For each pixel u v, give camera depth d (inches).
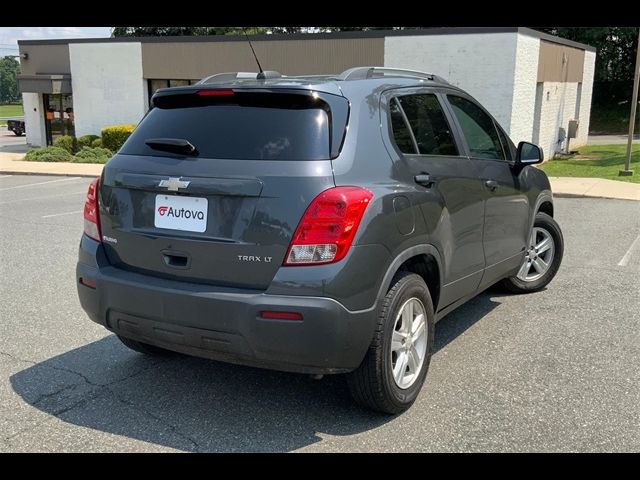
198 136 136.9
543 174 228.8
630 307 218.7
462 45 673.6
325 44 759.7
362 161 131.5
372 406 138.0
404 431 135.5
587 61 950.4
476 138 183.3
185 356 177.2
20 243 325.1
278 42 791.7
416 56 700.7
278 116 132.4
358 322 125.1
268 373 165.9
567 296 232.1
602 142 1090.1
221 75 162.4
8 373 164.9
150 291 131.9
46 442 131.0
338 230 121.4
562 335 191.9
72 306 220.8
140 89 911.7
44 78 938.7
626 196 488.4
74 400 150.0
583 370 166.1
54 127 1042.1
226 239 126.3
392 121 145.9
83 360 173.8
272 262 123.1
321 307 120.3
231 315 123.5
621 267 274.1
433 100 167.6
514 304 222.8
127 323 138.3
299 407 146.6
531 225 214.4
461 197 161.8
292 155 126.3
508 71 653.9
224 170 128.2
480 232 174.2
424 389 155.1
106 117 944.3
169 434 134.6
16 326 200.2
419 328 146.1
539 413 142.8
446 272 157.0
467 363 171.0
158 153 139.9
